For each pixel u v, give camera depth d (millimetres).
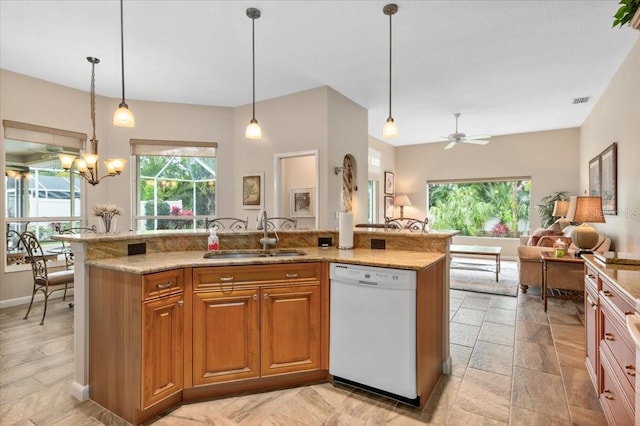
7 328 3350
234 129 5578
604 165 4844
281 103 5055
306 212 5535
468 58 3875
